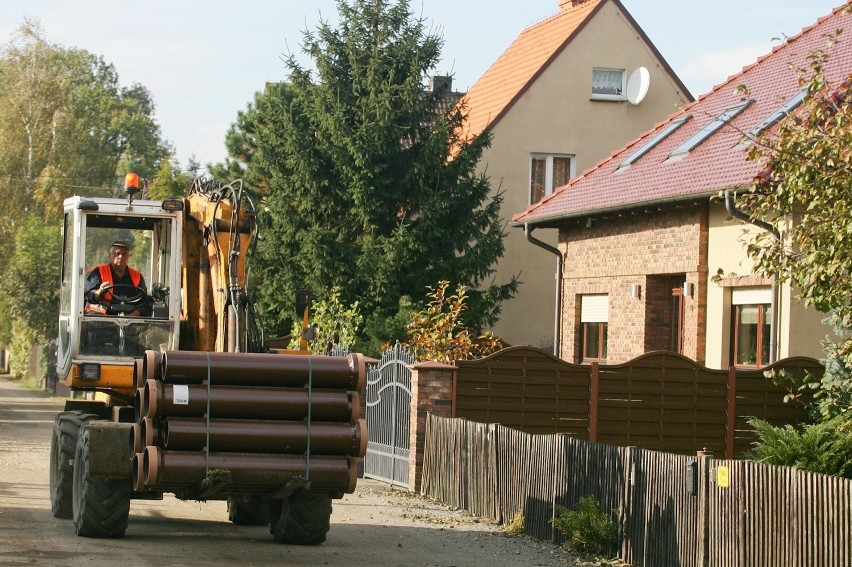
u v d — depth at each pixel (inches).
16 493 634.8
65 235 569.0
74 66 3395.7
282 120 1214.9
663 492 463.5
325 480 449.1
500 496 597.3
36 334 2076.8
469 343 856.3
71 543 468.1
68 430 530.3
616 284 983.6
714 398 703.1
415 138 1226.6
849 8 570.6
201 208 542.6
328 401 450.6
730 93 1012.5
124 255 549.3
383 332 1046.4
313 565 452.4
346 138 1170.6
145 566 425.1
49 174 2546.8
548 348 1387.8
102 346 531.2
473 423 636.1
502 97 1433.3
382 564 463.5
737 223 816.3
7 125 2593.5
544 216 1062.4
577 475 528.7
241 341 502.9
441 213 1179.9
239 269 523.8
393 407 770.2
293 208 1219.9
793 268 461.7
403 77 1212.5
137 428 443.8
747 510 412.2
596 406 698.8
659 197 870.4
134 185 542.0
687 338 866.1
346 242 1206.9
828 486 375.2
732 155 852.0
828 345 614.2
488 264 1201.4
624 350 967.6
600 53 1421.0
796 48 978.1
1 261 2466.8
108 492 477.4
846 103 452.8
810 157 446.6
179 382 439.8
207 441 437.4
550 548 522.6
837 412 530.0
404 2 1208.8
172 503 629.9
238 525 558.6
